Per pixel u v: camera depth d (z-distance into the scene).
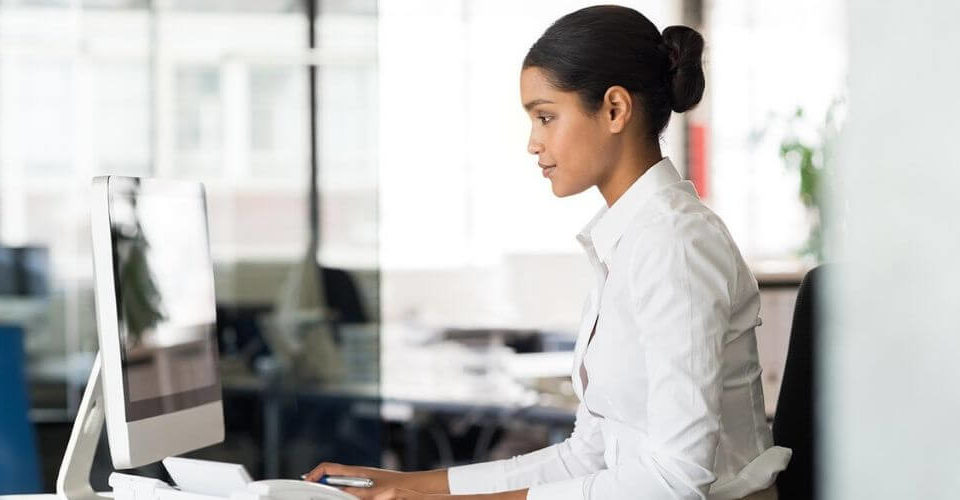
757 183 6.93
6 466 3.02
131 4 4.12
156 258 1.77
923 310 0.52
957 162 0.51
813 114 6.88
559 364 4.98
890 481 0.52
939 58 0.51
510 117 7.30
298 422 4.36
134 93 4.14
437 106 7.27
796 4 6.97
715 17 7.05
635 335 1.57
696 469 1.43
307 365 4.35
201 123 4.20
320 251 4.32
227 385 4.31
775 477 1.61
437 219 7.27
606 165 1.62
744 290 1.54
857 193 0.53
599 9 1.61
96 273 1.64
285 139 4.26
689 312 1.46
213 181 4.21
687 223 1.51
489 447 5.39
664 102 1.62
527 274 7.10
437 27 7.26
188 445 1.81
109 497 1.79
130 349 1.64
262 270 4.29
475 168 7.29
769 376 3.42
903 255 0.52
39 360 4.17
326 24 4.26
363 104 4.29
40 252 4.15
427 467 5.38
